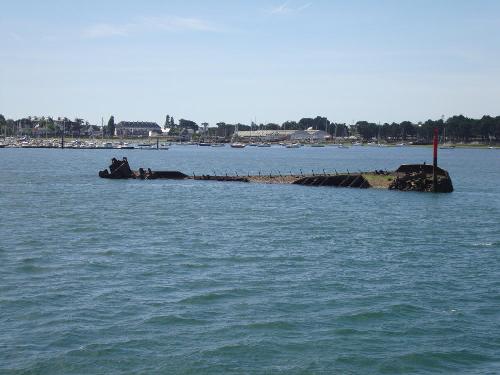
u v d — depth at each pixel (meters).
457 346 31.19
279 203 90.69
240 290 39.81
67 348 30.25
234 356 29.69
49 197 97.00
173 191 108.81
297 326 33.44
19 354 29.56
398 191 107.25
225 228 65.62
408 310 36.22
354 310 36.06
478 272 45.62
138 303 36.94
